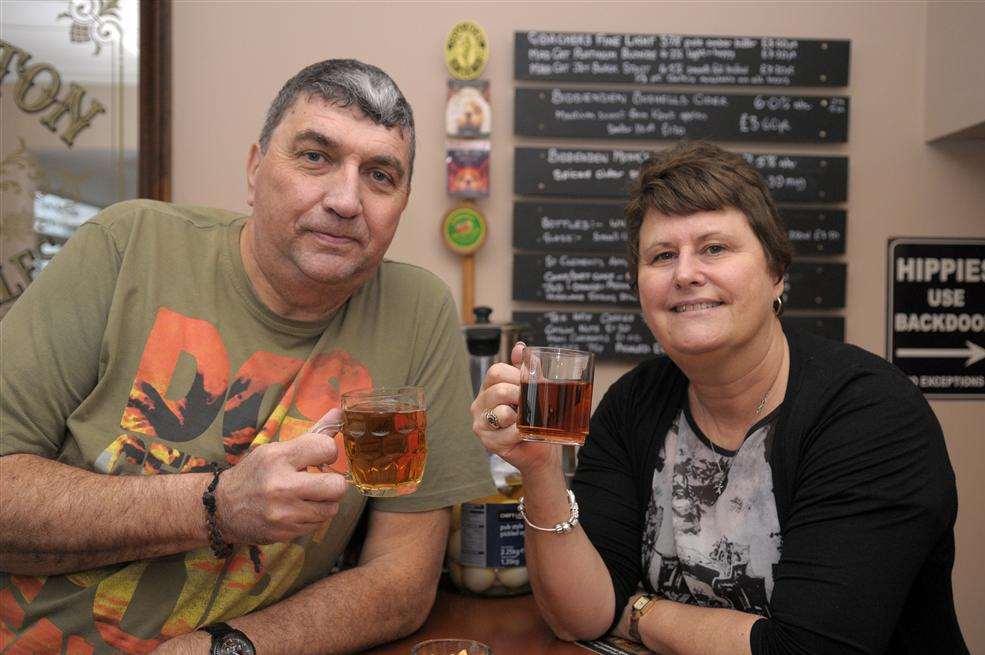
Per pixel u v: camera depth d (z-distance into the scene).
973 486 2.41
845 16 2.41
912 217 2.42
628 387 1.49
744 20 2.39
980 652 2.38
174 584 1.18
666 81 2.35
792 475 1.24
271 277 1.25
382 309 1.40
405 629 1.29
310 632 1.16
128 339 1.24
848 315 2.41
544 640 1.31
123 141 2.27
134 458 1.20
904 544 1.14
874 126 2.41
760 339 1.27
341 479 1.03
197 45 2.33
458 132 2.32
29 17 2.25
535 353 1.11
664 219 1.27
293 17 2.34
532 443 1.21
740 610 1.29
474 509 1.47
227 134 2.33
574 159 2.35
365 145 1.20
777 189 2.37
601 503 1.42
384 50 2.36
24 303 1.20
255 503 1.03
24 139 2.24
